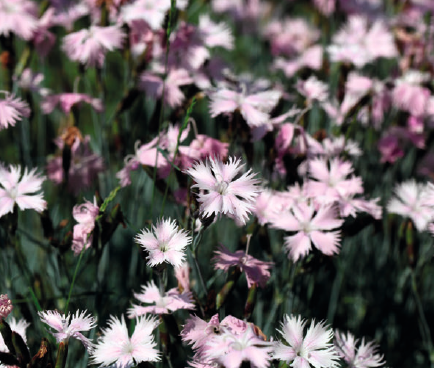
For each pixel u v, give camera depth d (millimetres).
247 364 696
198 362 717
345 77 854
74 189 824
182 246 719
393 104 867
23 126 834
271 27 984
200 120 917
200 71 835
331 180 777
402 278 849
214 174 725
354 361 747
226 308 794
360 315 867
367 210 770
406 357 864
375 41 884
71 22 865
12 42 828
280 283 777
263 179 787
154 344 722
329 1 907
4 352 706
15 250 781
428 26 915
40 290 780
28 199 755
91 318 724
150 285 742
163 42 829
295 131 782
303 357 714
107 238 756
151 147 775
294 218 760
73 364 784
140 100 846
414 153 886
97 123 853
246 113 775
